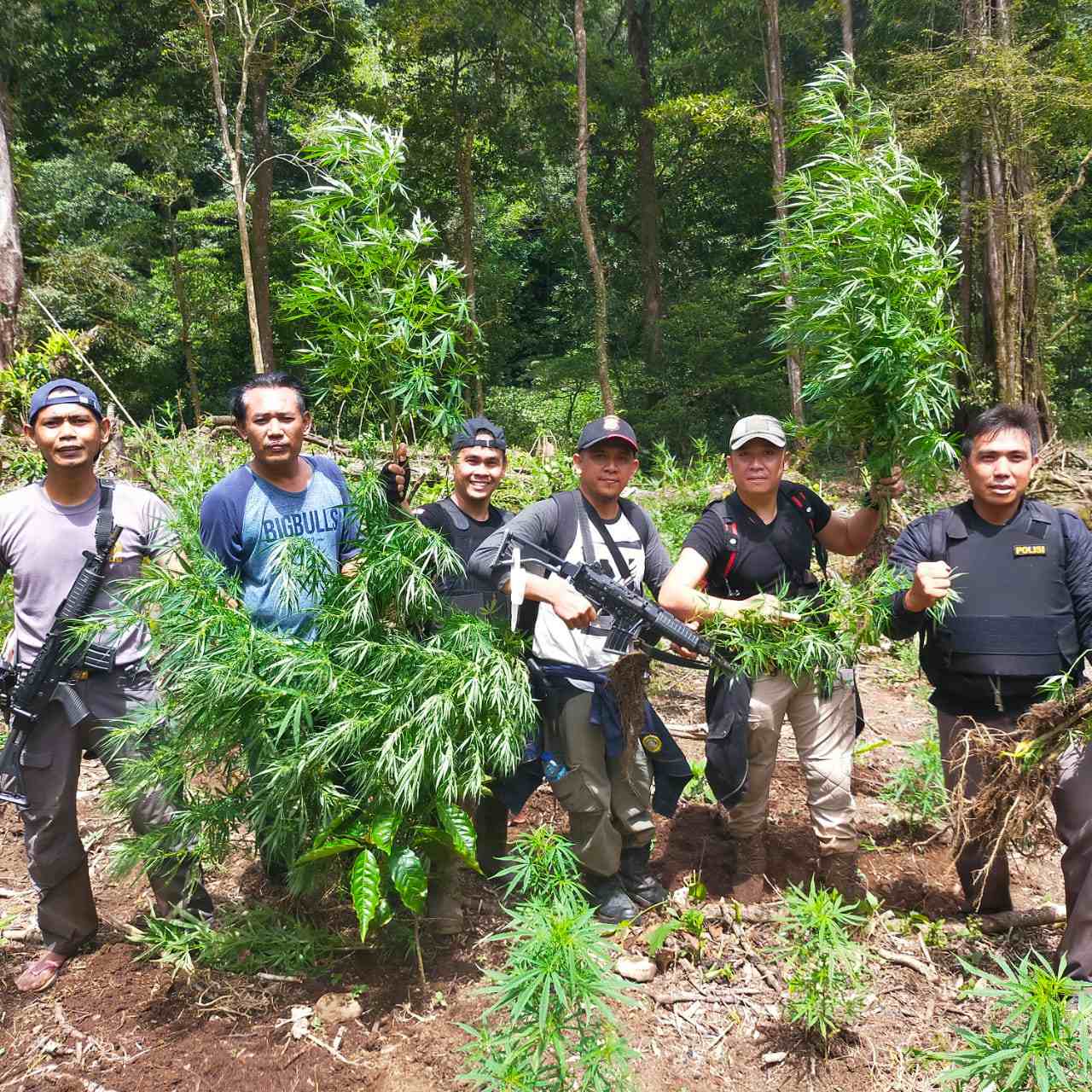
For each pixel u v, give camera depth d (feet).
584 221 57.77
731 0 75.36
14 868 12.08
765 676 10.25
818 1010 8.68
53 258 68.54
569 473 23.98
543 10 78.23
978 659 10.02
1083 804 9.15
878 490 10.59
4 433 24.66
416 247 9.70
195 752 9.22
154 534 9.95
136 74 77.51
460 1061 8.49
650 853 11.67
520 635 9.99
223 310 82.38
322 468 10.55
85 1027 9.00
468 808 10.52
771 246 10.76
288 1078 8.37
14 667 9.59
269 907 10.44
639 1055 7.89
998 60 46.96
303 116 75.97
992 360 54.65
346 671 9.14
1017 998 7.43
